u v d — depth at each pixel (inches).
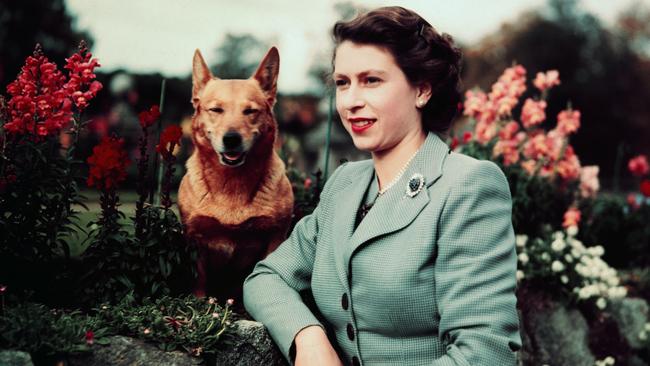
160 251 103.3
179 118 504.7
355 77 77.2
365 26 75.8
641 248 222.7
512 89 179.2
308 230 90.1
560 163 186.9
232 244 106.2
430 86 79.1
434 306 72.8
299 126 755.4
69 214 101.7
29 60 99.3
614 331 173.9
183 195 105.3
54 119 99.2
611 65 930.7
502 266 71.4
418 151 78.7
